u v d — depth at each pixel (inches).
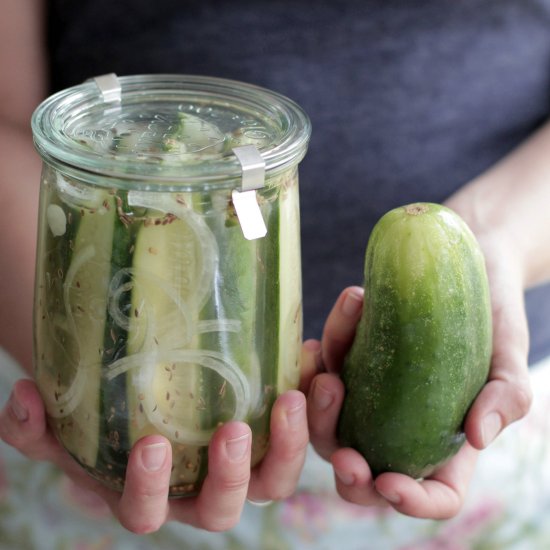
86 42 30.0
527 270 27.2
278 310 20.3
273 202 19.7
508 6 29.9
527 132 31.9
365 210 30.5
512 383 21.8
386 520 31.7
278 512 31.6
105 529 31.7
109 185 18.8
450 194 31.1
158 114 21.0
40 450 22.5
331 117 29.6
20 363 25.8
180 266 19.2
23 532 31.5
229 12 29.0
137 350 19.6
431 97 30.0
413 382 20.7
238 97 21.4
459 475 22.8
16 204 27.0
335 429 22.4
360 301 22.3
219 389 20.1
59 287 20.0
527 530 31.4
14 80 30.6
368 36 29.2
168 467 20.1
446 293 20.4
